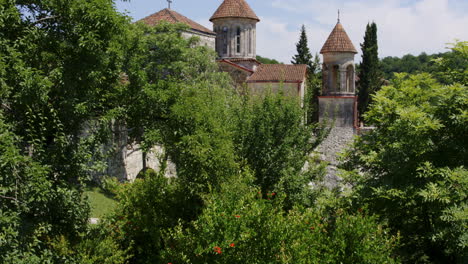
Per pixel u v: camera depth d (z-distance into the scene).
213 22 32.53
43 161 9.69
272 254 8.30
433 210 10.56
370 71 44.78
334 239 9.00
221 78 23.98
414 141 11.29
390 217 12.10
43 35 9.93
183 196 12.52
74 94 9.70
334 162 29.02
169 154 12.30
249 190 11.04
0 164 8.12
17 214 8.59
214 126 11.84
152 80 20.47
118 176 21.67
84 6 9.77
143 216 11.55
